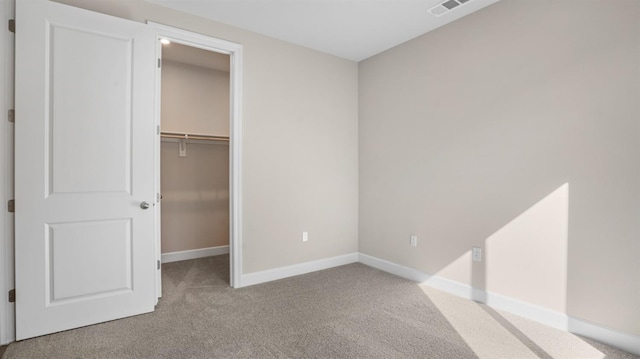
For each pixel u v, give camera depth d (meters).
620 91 1.97
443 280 2.99
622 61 1.96
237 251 3.05
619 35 1.97
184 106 4.06
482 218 2.69
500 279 2.57
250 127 3.11
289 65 3.36
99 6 2.39
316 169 3.59
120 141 2.35
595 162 2.07
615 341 1.99
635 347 1.92
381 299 2.77
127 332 2.17
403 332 2.19
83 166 2.23
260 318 2.40
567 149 2.20
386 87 3.57
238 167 3.04
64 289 2.18
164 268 3.67
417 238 3.23
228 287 3.05
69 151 2.18
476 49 2.71
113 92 2.33
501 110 2.55
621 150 1.97
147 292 2.47
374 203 3.73
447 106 2.95
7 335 2.05
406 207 3.35
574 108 2.16
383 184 3.61
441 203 3.01
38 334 2.10
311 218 3.56
